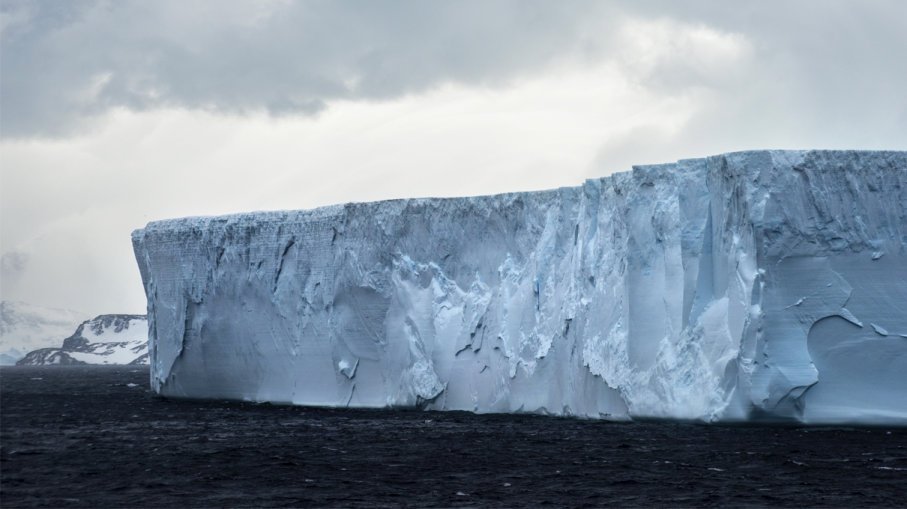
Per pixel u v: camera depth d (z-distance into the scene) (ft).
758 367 365.61
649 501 262.26
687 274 387.55
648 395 392.27
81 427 444.14
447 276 479.82
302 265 509.76
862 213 376.89
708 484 283.18
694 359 382.01
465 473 305.32
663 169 401.70
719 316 378.73
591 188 431.84
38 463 333.21
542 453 338.95
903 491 271.28
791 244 369.91
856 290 373.40
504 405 456.04
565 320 434.30
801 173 373.40
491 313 465.06
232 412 490.90
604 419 415.64
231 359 538.06
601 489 278.67
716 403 372.79
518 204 465.06
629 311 400.47
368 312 488.85
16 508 261.44
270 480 296.92
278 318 517.96
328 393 502.79
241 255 527.40
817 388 370.32
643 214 403.54
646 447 345.51
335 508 256.93
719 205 383.65
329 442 372.99
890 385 371.97
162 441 385.29
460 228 477.36
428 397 472.03
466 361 469.98
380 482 292.20
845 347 371.56
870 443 345.92
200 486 289.12
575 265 434.71
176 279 553.64
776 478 289.94
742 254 373.61
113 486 290.35
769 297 367.86
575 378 430.61
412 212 482.69
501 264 467.93
